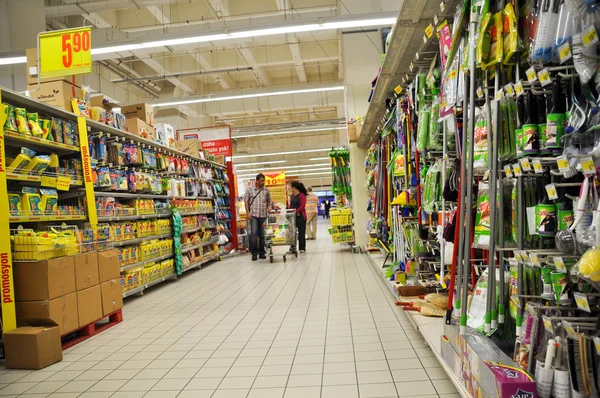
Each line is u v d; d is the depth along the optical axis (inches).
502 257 82.7
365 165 354.3
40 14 348.2
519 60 76.4
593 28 55.5
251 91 497.4
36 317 131.3
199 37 298.4
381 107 221.3
